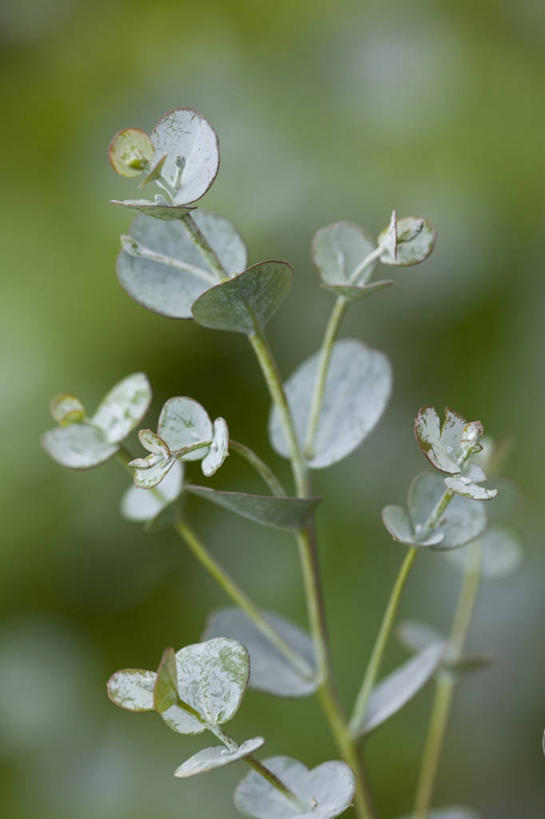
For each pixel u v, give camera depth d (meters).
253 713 1.40
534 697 1.48
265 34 1.71
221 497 0.70
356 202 1.52
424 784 0.79
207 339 1.48
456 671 0.79
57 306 1.49
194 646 0.66
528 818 1.42
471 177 1.54
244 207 1.53
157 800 1.43
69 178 1.62
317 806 0.67
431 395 1.52
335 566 1.46
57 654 1.50
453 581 1.49
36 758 1.47
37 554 1.45
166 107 1.67
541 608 1.48
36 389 1.45
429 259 1.50
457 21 1.70
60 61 1.73
